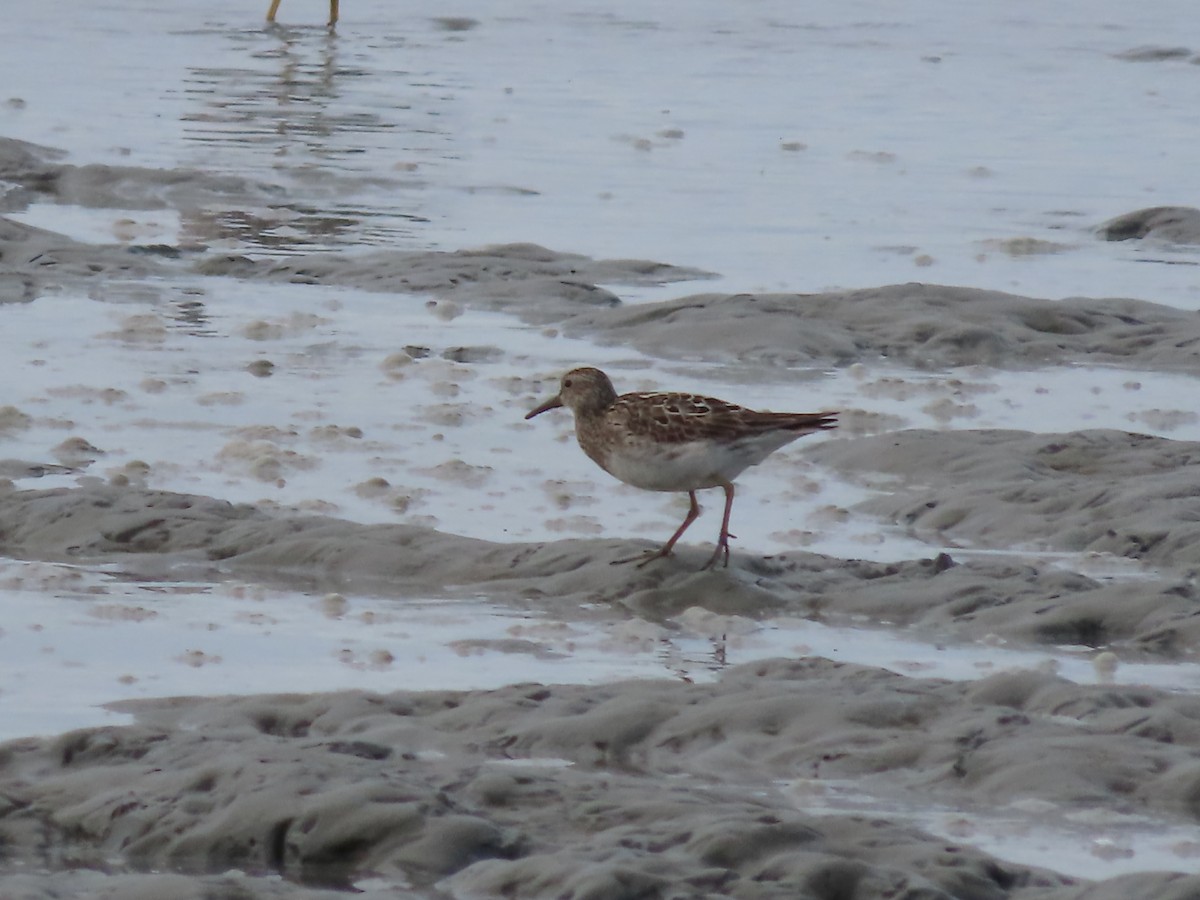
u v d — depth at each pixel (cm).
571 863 693
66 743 814
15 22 4191
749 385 1655
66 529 1185
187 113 3122
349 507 1266
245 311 1875
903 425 1548
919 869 701
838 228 2431
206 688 931
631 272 2119
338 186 2583
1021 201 2666
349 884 708
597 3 5147
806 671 956
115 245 2144
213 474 1325
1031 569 1143
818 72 3972
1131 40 4719
